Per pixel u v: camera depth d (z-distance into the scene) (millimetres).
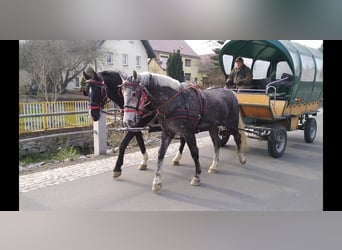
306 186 3117
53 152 4555
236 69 4414
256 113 4074
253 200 2803
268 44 4051
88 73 3588
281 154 4109
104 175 3410
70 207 2680
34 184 3152
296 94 4246
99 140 4219
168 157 4180
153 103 2836
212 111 3260
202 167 3713
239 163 3869
